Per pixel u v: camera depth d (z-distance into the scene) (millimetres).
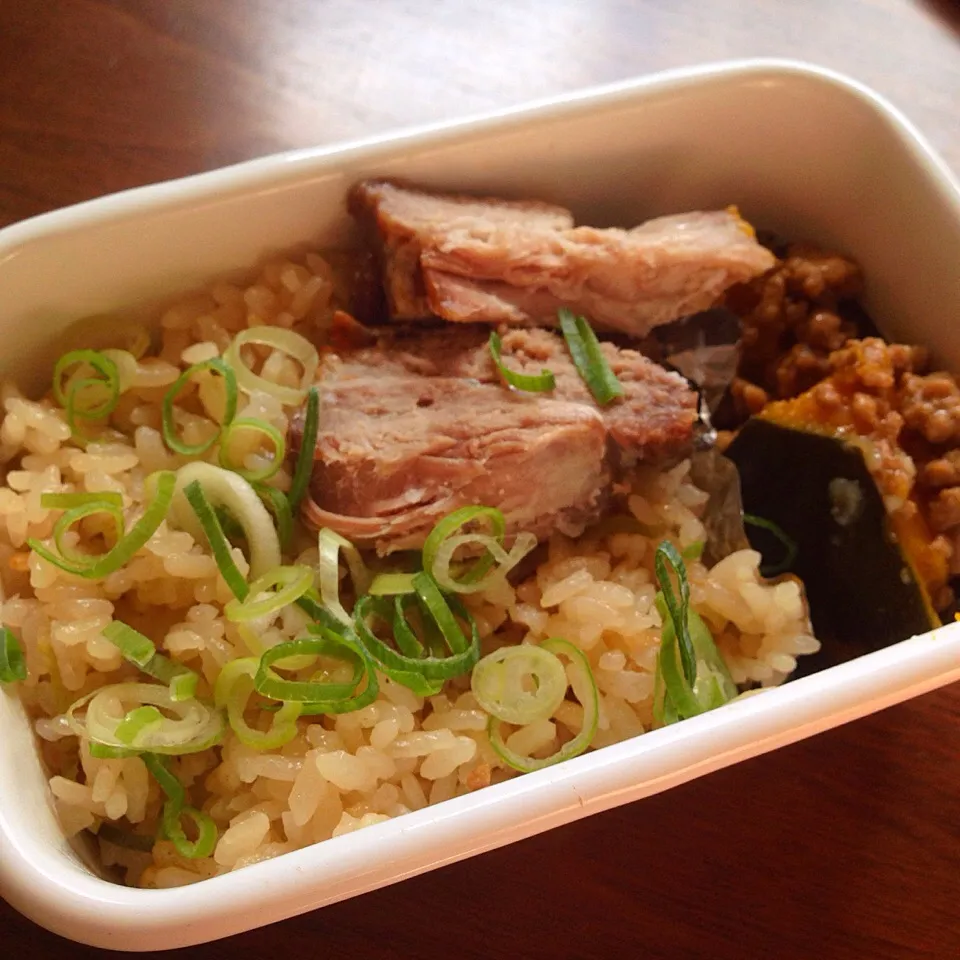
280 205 342
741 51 425
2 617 322
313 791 314
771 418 354
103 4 417
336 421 338
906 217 354
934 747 337
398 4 425
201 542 335
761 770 333
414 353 348
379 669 323
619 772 290
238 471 339
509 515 339
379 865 282
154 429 349
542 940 318
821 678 299
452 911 319
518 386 339
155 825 321
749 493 361
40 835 291
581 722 331
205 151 396
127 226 333
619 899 321
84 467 335
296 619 328
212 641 325
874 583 346
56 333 343
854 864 326
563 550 349
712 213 359
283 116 404
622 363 347
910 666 300
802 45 427
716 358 365
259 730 325
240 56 413
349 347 350
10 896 279
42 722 316
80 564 325
